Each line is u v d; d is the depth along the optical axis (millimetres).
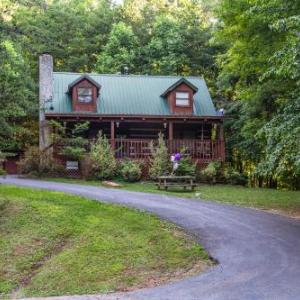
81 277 8625
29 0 26891
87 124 23766
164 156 23203
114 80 27688
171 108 26016
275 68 11391
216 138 27547
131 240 10375
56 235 11203
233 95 30953
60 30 35688
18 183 19016
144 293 6867
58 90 26219
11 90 16047
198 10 40531
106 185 19812
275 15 12570
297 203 15555
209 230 10922
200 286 7043
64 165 23562
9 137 20594
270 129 11633
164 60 33844
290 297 6316
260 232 10742
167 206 14078
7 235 11500
